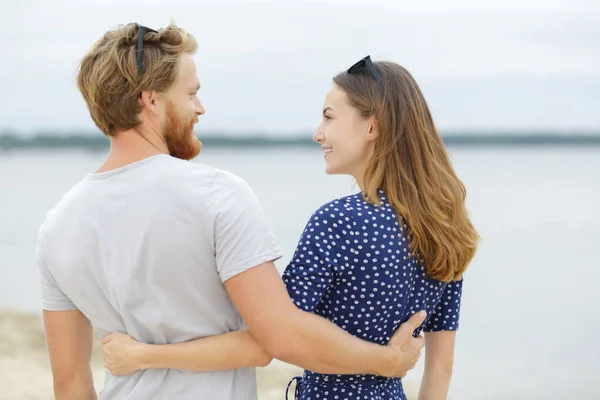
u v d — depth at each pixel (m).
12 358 6.50
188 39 1.93
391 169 2.02
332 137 2.12
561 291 12.09
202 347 1.86
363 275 1.94
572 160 76.88
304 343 1.82
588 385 7.21
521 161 73.94
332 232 1.93
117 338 1.92
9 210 25.12
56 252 1.94
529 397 6.82
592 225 20.64
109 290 1.89
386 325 2.00
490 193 30.66
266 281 1.83
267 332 1.82
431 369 2.26
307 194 30.23
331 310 1.98
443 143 2.14
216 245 1.84
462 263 2.08
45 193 32.31
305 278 1.91
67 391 2.08
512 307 10.88
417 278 2.04
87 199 1.90
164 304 1.86
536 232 19.36
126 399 1.89
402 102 2.06
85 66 1.89
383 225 1.95
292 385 5.79
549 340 8.95
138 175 1.87
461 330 9.48
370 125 2.07
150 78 1.85
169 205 1.83
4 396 5.45
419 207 1.99
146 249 1.84
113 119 1.87
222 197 1.84
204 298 1.88
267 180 40.59
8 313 8.36
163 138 1.93
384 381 2.06
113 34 1.90
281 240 16.27
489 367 7.85
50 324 2.04
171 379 1.89
